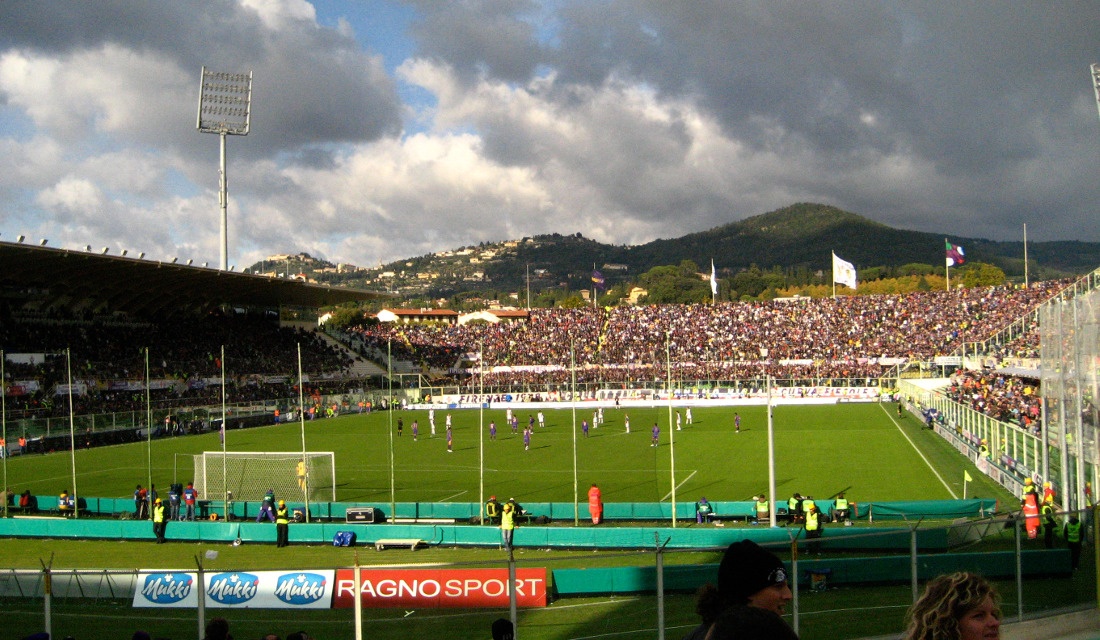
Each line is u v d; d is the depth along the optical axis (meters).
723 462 60.06
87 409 80.06
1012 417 54.66
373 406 112.88
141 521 40.41
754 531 32.72
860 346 128.38
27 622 25.05
